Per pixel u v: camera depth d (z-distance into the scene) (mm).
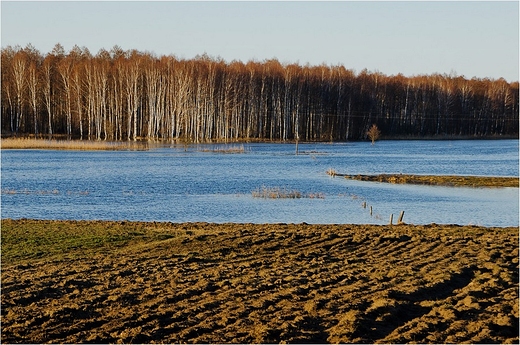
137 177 46094
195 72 94438
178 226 25562
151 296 15227
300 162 61000
